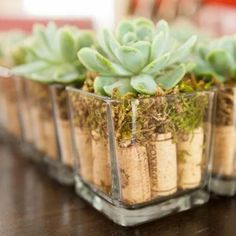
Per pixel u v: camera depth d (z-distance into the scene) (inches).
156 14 43.8
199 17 41.9
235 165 17.2
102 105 14.9
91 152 16.4
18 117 23.5
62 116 18.3
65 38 16.9
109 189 15.7
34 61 18.9
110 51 15.0
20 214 16.6
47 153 20.2
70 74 17.4
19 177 20.1
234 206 16.7
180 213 16.2
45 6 55.7
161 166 15.1
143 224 15.6
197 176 16.2
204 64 17.1
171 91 15.0
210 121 16.2
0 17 36.5
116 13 50.2
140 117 14.5
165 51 15.0
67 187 18.8
